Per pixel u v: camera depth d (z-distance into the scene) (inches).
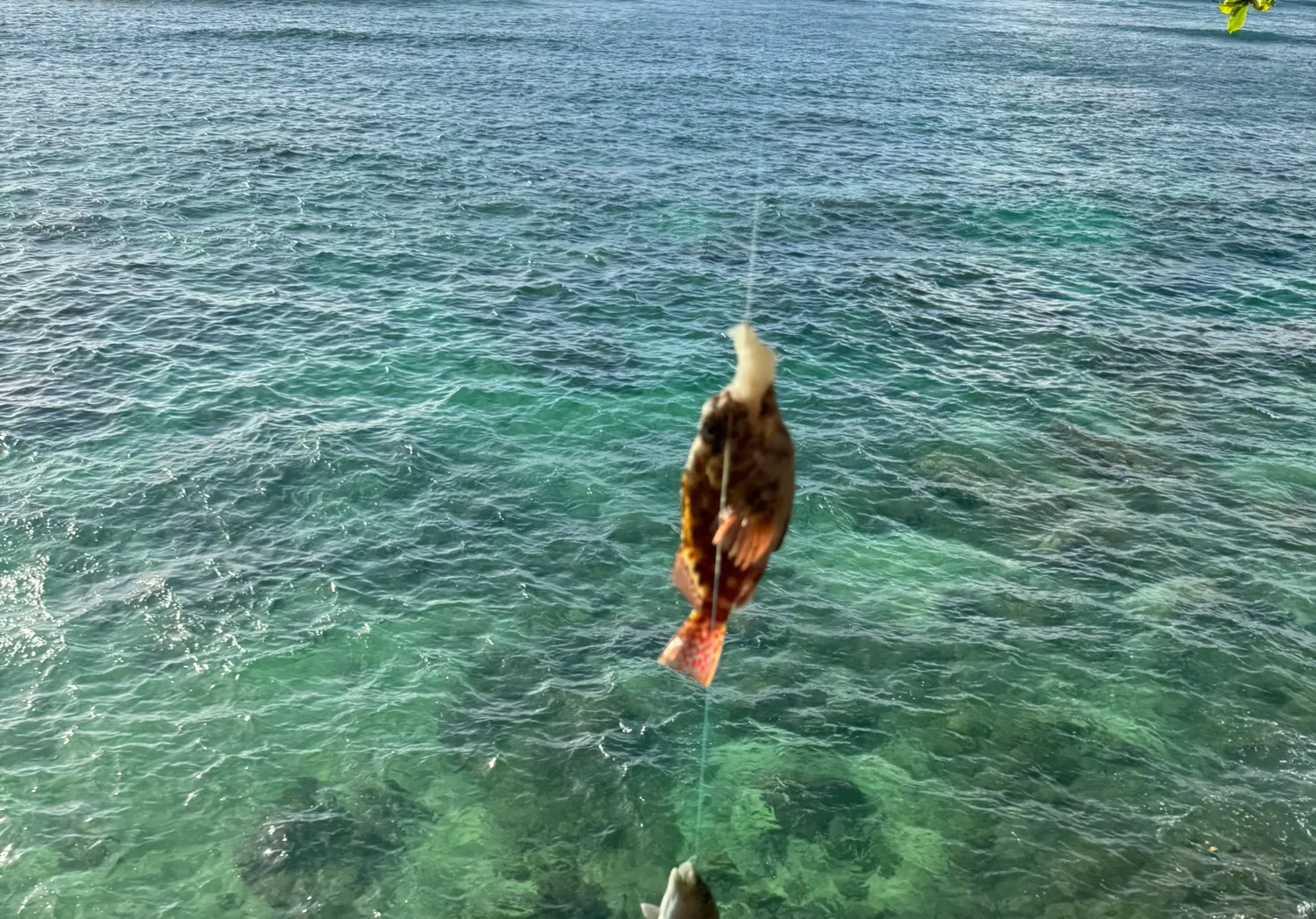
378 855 745.6
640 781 807.7
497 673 900.6
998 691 901.2
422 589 988.6
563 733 845.8
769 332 1530.5
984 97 3297.2
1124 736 861.8
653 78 3299.7
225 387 1299.2
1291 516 1161.4
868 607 994.7
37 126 2282.2
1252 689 909.2
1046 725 869.8
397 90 2901.1
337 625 939.3
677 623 967.0
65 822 751.7
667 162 2353.6
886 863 754.2
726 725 856.9
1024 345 1544.0
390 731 840.9
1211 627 977.5
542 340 1467.8
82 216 1809.8
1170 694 902.4
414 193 2046.0
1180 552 1088.2
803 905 726.5
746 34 4402.1
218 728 833.5
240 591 971.3
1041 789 813.9
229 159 2165.4
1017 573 1049.5
